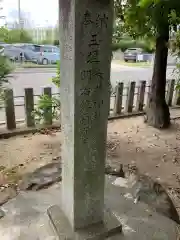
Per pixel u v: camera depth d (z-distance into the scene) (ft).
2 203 8.54
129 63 32.24
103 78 5.58
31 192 8.80
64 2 5.20
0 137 13.98
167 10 11.70
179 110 19.65
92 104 5.67
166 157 12.59
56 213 7.21
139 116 18.30
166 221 7.48
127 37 14.14
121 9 12.56
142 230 7.08
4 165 11.34
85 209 6.54
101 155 6.23
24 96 14.46
